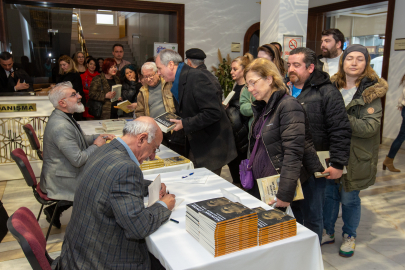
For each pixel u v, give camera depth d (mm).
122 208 1355
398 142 4723
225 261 1282
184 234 1471
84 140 2697
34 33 6043
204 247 1356
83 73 5715
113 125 3500
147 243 1501
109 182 1376
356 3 6496
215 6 7094
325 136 2145
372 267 2463
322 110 2092
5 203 3658
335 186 2646
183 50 6992
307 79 2121
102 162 1438
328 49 3562
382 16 6602
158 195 1738
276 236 1415
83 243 1430
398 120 6270
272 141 1856
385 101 6449
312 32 7633
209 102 2584
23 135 4473
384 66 6363
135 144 1540
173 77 2744
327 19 7680
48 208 3023
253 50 7734
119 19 10789
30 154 4543
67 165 2570
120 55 6355
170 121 2643
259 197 2129
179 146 3602
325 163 2066
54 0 5793
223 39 7320
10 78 4688
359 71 2297
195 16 6969
